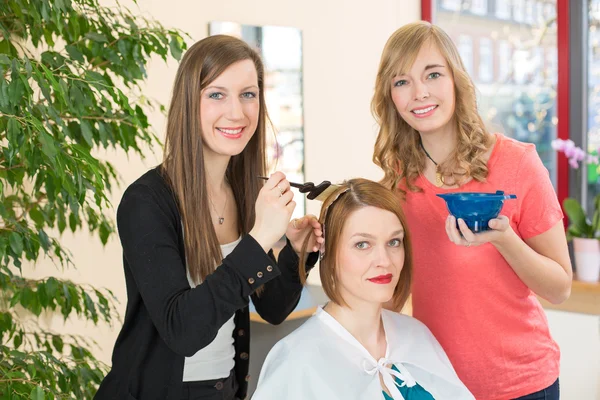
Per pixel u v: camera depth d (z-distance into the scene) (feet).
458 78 5.26
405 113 5.32
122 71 6.44
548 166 11.27
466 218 4.47
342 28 11.51
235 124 4.54
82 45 6.30
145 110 9.02
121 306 8.97
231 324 4.82
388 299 4.87
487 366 5.31
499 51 11.62
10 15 6.00
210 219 4.60
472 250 5.22
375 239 4.81
